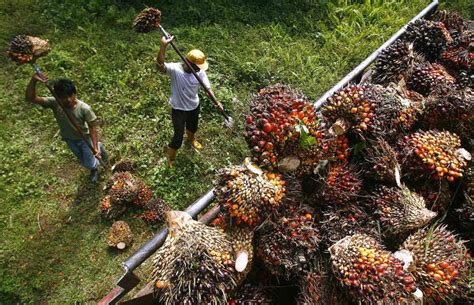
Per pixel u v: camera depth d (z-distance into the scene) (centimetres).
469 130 299
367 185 286
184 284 210
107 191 519
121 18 739
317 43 743
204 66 456
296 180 256
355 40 730
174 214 231
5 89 623
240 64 670
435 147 281
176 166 553
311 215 257
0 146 554
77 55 680
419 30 424
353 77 379
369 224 263
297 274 235
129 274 244
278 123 241
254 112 252
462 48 397
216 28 738
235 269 222
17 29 698
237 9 789
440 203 282
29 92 410
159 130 592
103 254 471
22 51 361
